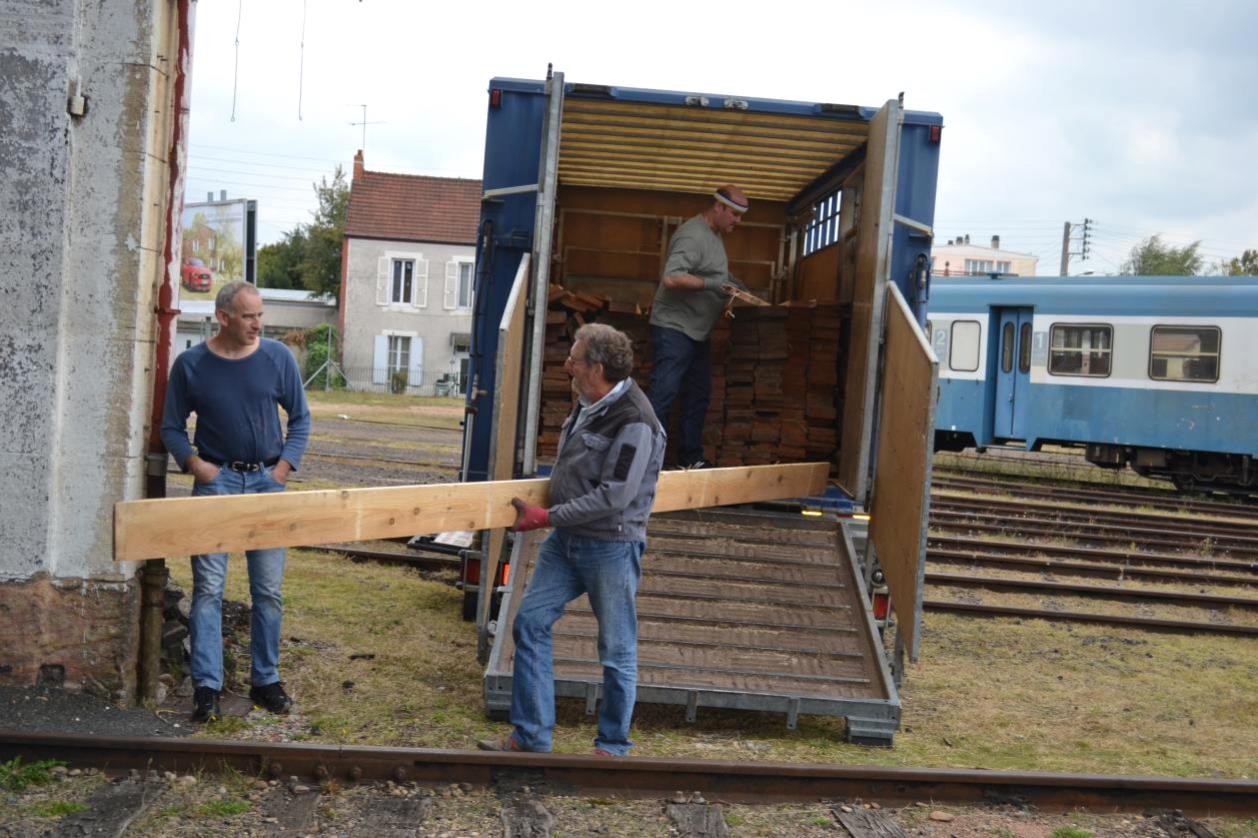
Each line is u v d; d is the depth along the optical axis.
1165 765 6.04
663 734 6.00
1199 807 5.10
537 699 5.23
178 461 5.44
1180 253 73.50
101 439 5.37
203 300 41.09
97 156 5.30
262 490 5.57
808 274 10.30
